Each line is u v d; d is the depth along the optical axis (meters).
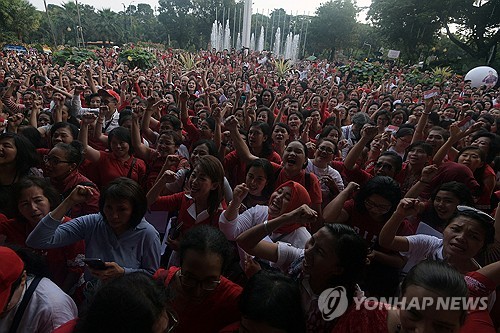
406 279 1.48
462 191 2.72
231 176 4.22
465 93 13.91
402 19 30.77
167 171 2.96
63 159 3.00
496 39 27.41
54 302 1.73
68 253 2.42
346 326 1.62
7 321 1.66
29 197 2.32
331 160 3.93
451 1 27.33
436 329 1.35
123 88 8.64
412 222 2.95
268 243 2.28
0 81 9.80
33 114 5.29
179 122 4.98
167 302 1.41
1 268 1.51
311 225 3.04
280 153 4.87
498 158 4.22
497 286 1.89
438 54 33.69
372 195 2.71
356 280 1.78
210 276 1.71
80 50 19.34
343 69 21.53
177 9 56.00
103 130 5.88
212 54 28.17
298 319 1.50
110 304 1.23
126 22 54.56
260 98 9.02
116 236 2.31
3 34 31.50
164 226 3.16
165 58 22.84
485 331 1.62
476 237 2.03
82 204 2.90
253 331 1.49
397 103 9.53
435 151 4.54
